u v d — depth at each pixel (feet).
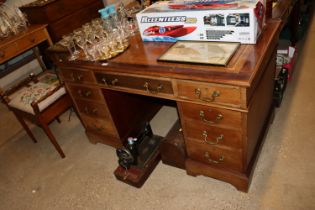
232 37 4.48
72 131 8.13
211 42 4.71
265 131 5.79
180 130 5.85
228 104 4.01
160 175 5.97
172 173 5.95
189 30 4.82
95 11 11.21
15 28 8.52
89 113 6.56
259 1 4.25
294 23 8.18
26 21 9.19
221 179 5.25
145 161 6.01
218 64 4.00
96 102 6.07
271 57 5.00
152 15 5.05
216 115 4.32
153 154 6.16
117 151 5.83
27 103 6.72
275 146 5.95
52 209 5.80
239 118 4.11
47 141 7.96
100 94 5.76
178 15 4.75
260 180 5.31
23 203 6.12
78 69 5.60
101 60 5.15
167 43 5.20
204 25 4.60
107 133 6.72
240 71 3.81
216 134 4.61
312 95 7.12
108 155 6.87
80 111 6.80
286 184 5.13
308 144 5.82
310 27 10.41
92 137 7.16
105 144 7.13
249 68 3.83
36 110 6.28
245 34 4.32
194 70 4.09
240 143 4.45
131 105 6.73
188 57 4.39
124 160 5.76
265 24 4.90
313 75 7.83
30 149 7.80
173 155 5.78
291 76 7.92
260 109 5.08
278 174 5.35
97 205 5.65
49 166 6.99
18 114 7.20
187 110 4.60
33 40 8.61
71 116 8.86
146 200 5.51
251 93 4.01
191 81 4.11
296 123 6.40
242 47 4.37
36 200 6.11
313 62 8.38
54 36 9.68
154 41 5.40
